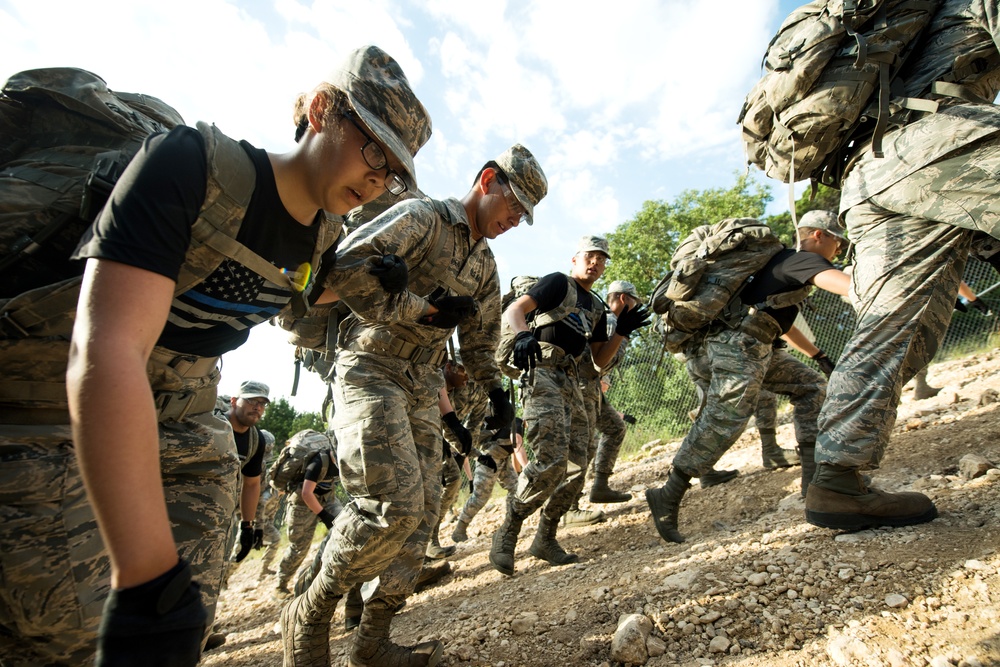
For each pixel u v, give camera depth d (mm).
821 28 2309
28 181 1161
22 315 1113
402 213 2299
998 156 1984
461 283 2586
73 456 1200
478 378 2914
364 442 2219
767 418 4414
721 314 3502
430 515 2514
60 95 1240
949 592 1802
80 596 1141
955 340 6973
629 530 4027
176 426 1511
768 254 3420
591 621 2338
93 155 1235
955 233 2188
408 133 1438
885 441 2307
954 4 2236
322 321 2859
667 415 8688
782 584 2121
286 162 1328
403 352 2426
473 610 3002
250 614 4688
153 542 793
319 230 1490
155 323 925
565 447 3496
